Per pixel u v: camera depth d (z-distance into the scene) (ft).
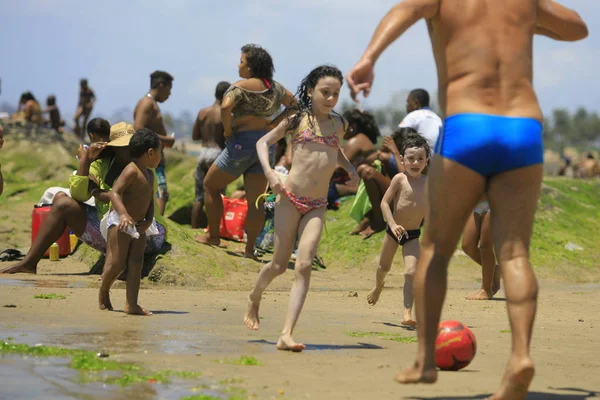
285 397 18.89
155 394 18.65
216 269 49.70
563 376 22.67
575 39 21.12
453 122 19.34
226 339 27.53
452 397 19.48
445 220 19.40
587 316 37.52
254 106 50.49
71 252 59.62
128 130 41.65
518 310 18.52
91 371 21.06
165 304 37.63
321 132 27.25
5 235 69.62
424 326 19.13
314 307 38.81
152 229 35.68
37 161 98.84
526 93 19.48
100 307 34.78
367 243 61.31
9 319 30.66
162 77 57.36
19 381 19.69
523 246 19.03
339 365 23.29
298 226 27.35
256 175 52.34
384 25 19.33
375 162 62.03
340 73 27.27
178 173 92.99
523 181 19.10
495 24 19.79
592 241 65.92
